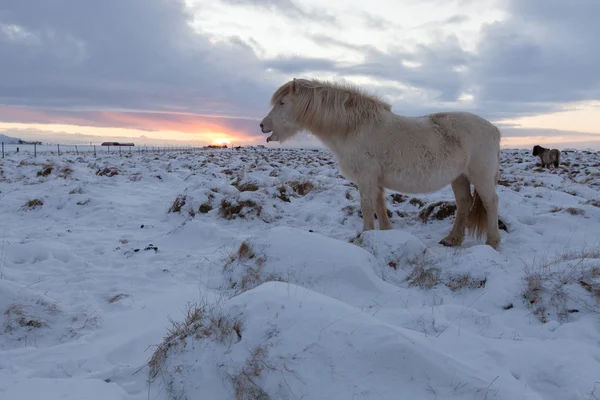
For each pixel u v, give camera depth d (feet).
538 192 30.17
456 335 9.93
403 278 15.06
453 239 19.42
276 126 18.99
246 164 65.36
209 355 8.41
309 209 27.76
